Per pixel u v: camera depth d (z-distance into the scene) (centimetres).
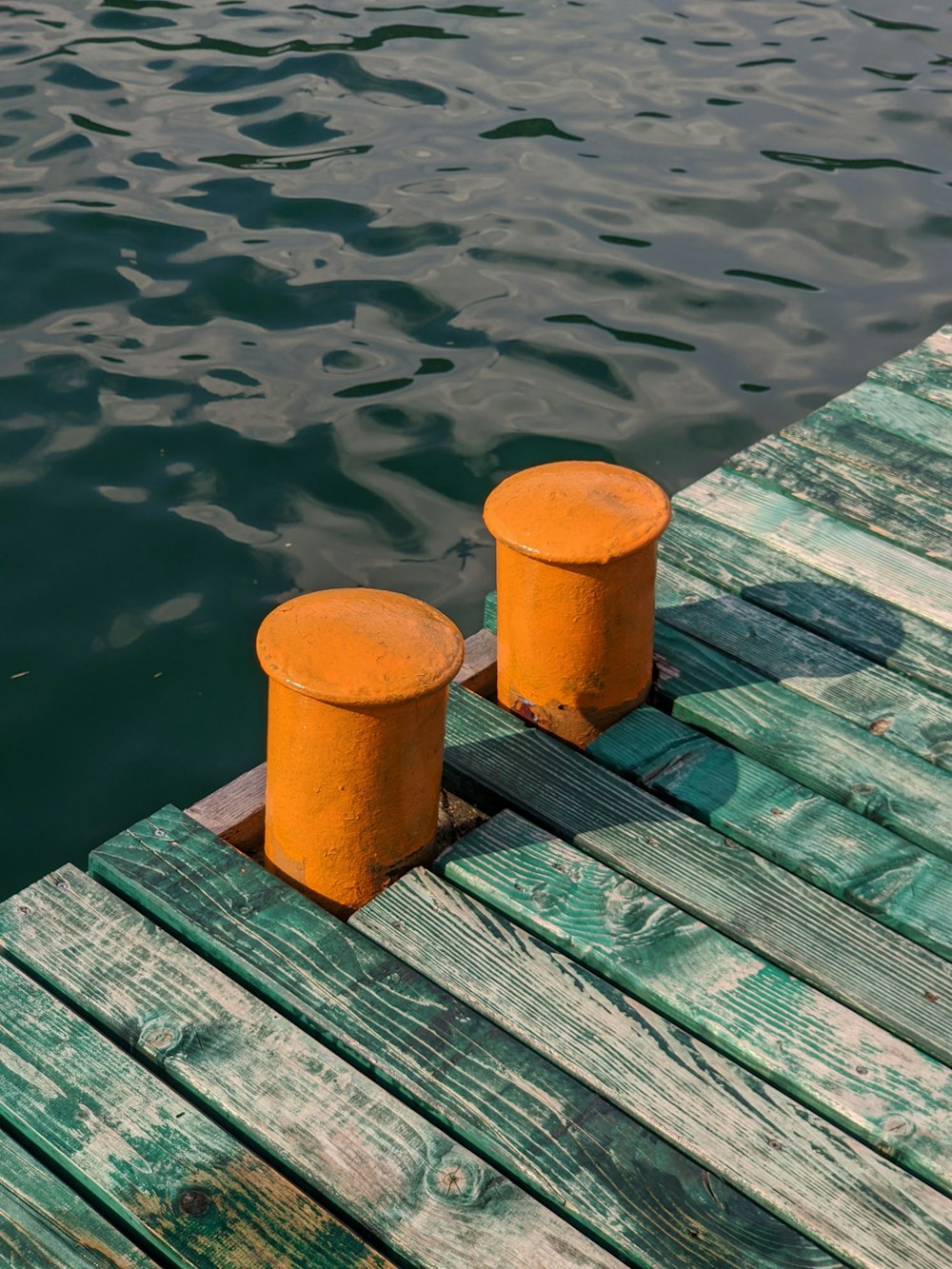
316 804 327
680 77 1157
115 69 1148
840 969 325
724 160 1020
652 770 383
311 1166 279
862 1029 310
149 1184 274
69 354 770
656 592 459
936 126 1077
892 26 1278
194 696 552
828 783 380
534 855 352
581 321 823
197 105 1084
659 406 748
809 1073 300
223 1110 289
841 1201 275
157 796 507
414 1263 265
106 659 567
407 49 1205
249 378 754
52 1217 271
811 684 418
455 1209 272
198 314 814
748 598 456
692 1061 302
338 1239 266
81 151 1002
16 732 532
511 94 1118
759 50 1218
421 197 955
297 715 315
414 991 315
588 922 334
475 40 1227
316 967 319
